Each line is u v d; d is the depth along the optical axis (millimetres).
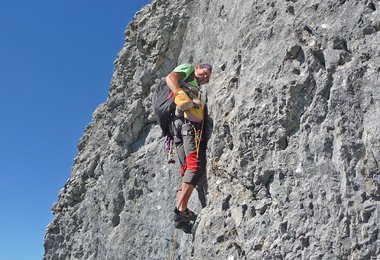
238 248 5555
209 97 6590
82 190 10297
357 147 4973
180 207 6336
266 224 5312
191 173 6277
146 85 9352
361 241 4762
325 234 4930
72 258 9906
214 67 6824
